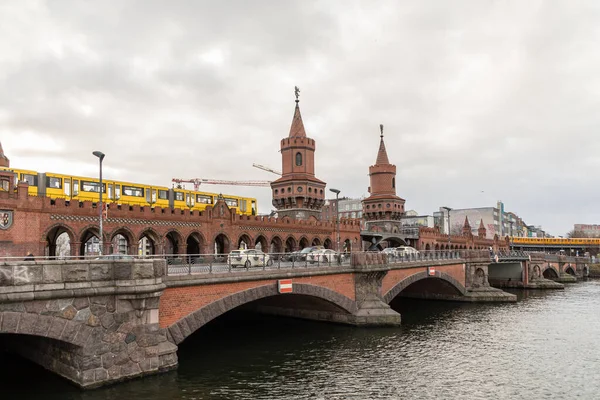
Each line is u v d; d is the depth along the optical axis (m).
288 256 42.09
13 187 40.66
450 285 61.31
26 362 25.72
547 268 97.44
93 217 44.66
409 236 90.31
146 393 21.83
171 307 25.36
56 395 20.50
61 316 20.05
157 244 50.09
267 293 31.39
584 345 35.19
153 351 23.17
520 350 33.47
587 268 120.62
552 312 52.84
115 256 27.14
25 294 18.75
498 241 130.75
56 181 46.06
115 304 21.94
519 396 23.88
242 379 25.53
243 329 40.16
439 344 35.06
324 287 36.97
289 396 23.00
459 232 168.50
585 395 24.09
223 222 57.41
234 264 33.44
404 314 51.81
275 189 77.31
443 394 23.92
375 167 96.06
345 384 25.12
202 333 38.47
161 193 56.28
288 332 38.69
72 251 43.16
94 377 21.03
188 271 27.64
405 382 25.72
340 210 170.62
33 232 40.47
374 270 40.56
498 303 61.19
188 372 26.39
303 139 76.31
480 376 27.09
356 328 40.19
